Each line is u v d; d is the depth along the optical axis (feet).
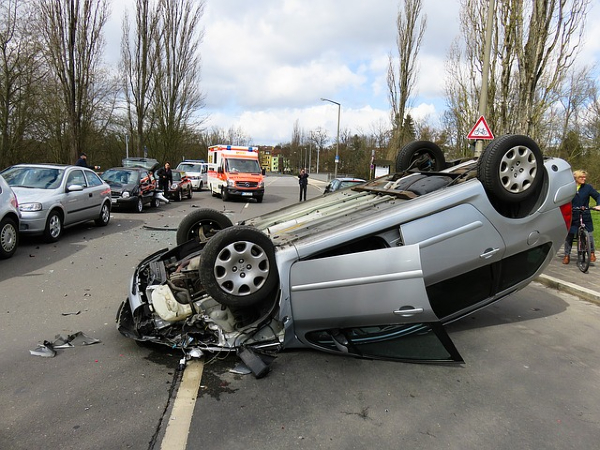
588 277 24.89
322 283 12.60
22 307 17.42
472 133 39.42
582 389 12.34
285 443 9.32
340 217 15.05
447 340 13.11
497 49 46.88
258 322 12.87
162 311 13.16
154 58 117.60
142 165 79.97
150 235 36.19
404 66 99.86
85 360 12.82
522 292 22.49
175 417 10.08
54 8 66.39
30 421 9.77
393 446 9.38
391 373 12.74
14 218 26.53
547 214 15.05
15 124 70.33
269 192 109.19
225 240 12.42
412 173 18.20
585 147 109.50
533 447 9.56
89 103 86.07
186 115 128.47
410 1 98.12
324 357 13.44
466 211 13.65
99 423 9.77
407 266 12.64
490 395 11.78
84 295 19.21
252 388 11.53
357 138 216.54
